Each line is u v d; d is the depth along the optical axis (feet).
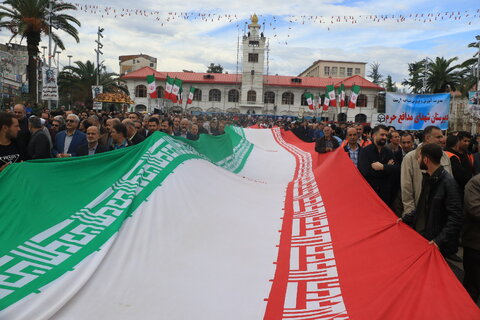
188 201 17.49
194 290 13.32
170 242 15.16
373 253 14.98
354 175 18.74
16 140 20.56
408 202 18.04
